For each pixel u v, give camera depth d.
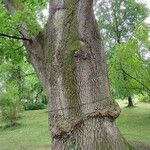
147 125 26.48
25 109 44.06
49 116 8.84
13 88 29.08
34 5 11.45
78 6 8.63
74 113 8.51
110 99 8.74
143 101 46.44
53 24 8.83
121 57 20.22
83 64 8.57
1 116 29.17
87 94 8.53
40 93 40.84
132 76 20.70
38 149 17.81
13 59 11.24
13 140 21.64
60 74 8.61
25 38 9.23
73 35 8.62
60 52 8.63
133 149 9.02
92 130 8.47
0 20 9.34
